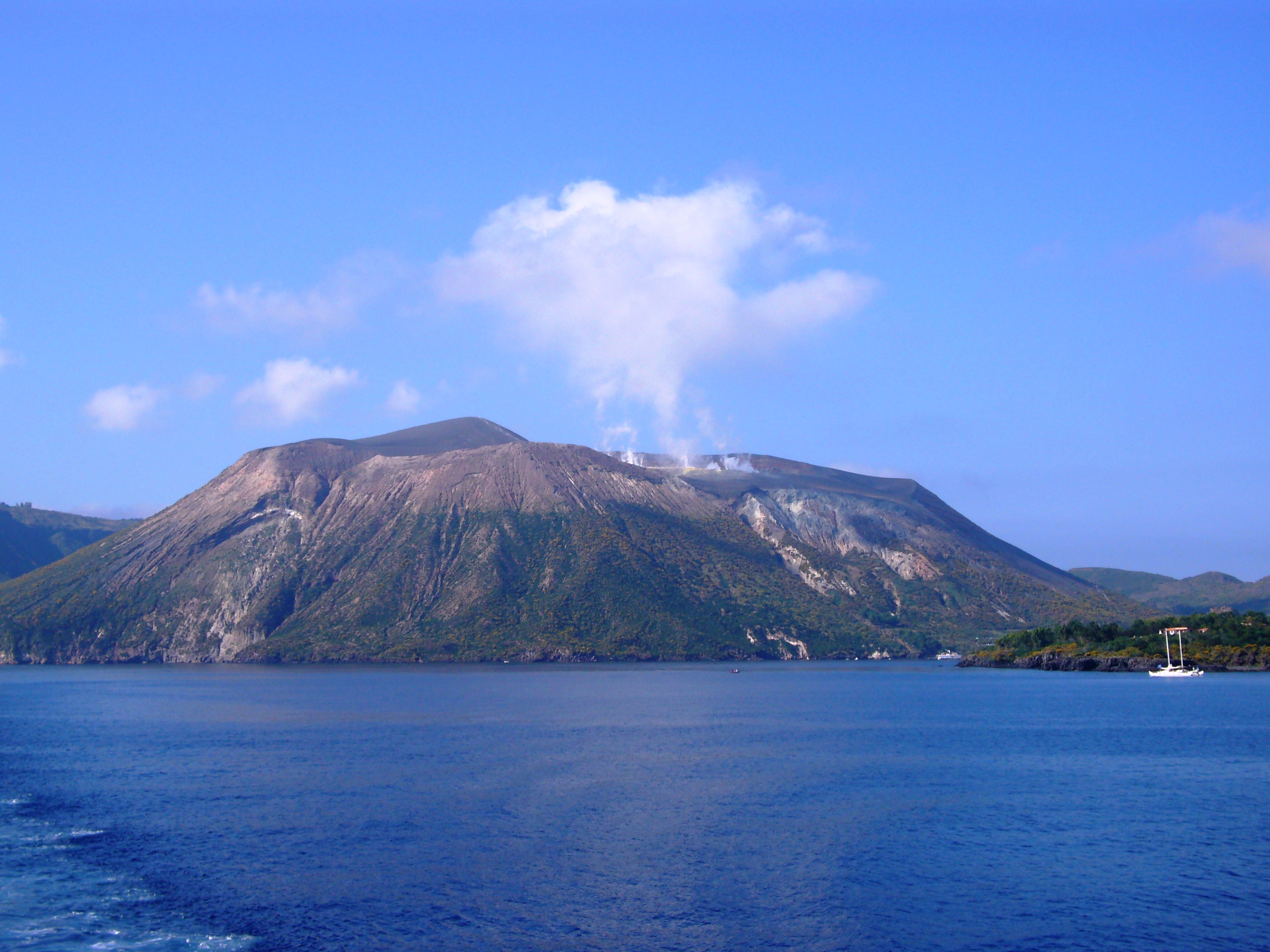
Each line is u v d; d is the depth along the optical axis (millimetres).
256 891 57312
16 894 56562
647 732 130375
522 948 49375
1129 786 88500
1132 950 49688
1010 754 107500
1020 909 55156
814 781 90312
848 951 49406
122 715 161125
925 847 67125
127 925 51844
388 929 51688
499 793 84125
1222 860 64125
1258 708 163000
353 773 94875
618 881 59375
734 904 55531
